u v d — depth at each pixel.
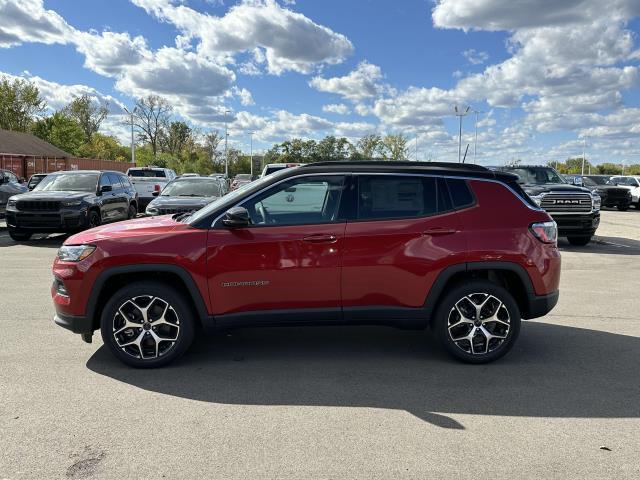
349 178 4.75
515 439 3.41
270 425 3.58
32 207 12.70
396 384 4.34
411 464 3.09
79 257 4.56
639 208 31.56
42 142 49.22
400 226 4.66
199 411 3.79
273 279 4.57
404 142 61.22
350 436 3.43
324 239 4.58
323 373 4.57
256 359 4.92
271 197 4.69
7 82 65.56
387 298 4.67
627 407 3.92
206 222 4.61
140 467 3.04
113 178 15.65
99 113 82.94
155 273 4.70
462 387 4.28
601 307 7.02
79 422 3.59
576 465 3.10
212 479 2.92
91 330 4.62
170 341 4.63
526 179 14.95
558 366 4.78
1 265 9.86
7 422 3.58
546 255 4.81
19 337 5.45
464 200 4.80
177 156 86.25
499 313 4.79
